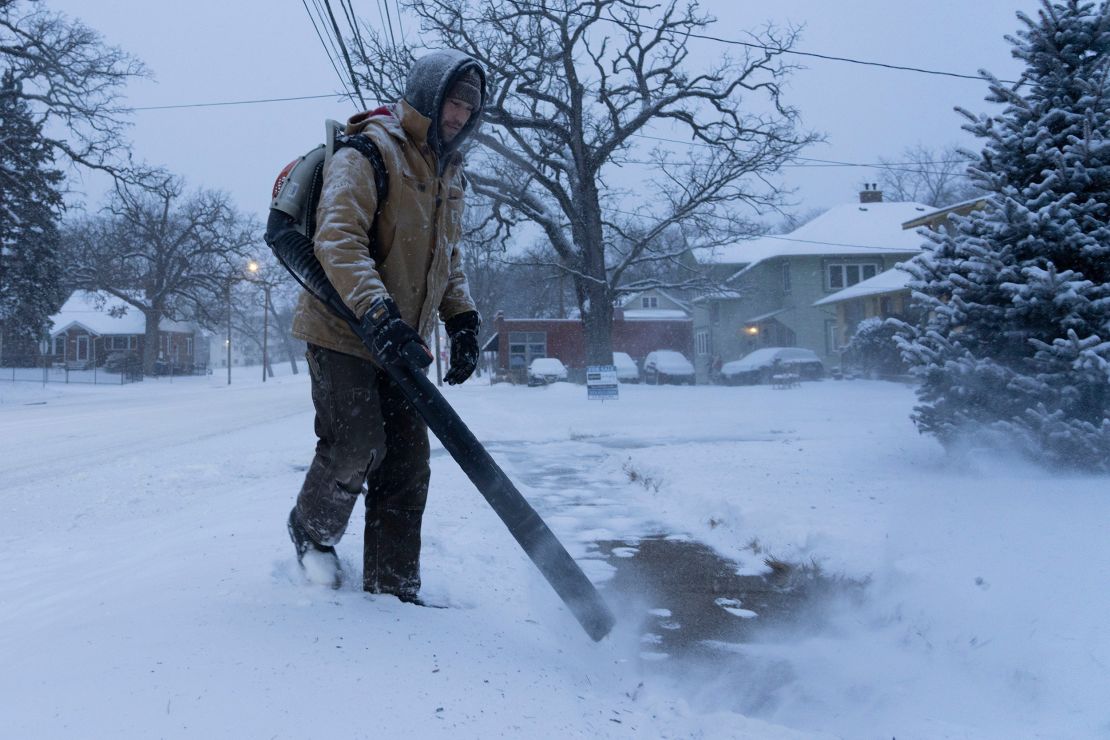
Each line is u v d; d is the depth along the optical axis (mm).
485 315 62281
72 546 4566
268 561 3293
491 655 2402
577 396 24219
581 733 1962
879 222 46156
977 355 7082
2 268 37500
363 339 2365
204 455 10125
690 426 13445
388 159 2531
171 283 58125
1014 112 7402
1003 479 6242
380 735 1734
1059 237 6707
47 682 1878
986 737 2398
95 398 33281
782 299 46500
